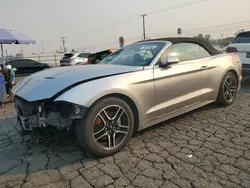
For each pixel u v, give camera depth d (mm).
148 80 3248
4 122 4570
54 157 3002
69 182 2449
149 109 3330
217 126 3789
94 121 2777
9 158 3025
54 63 32312
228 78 4723
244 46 6523
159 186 2312
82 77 2908
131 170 2619
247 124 3816
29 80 3377
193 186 2287
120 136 3070
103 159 2896
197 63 4027
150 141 3338
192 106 4016
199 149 3029
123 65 3557
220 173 2475
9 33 7746
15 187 2395
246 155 2822
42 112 2805
